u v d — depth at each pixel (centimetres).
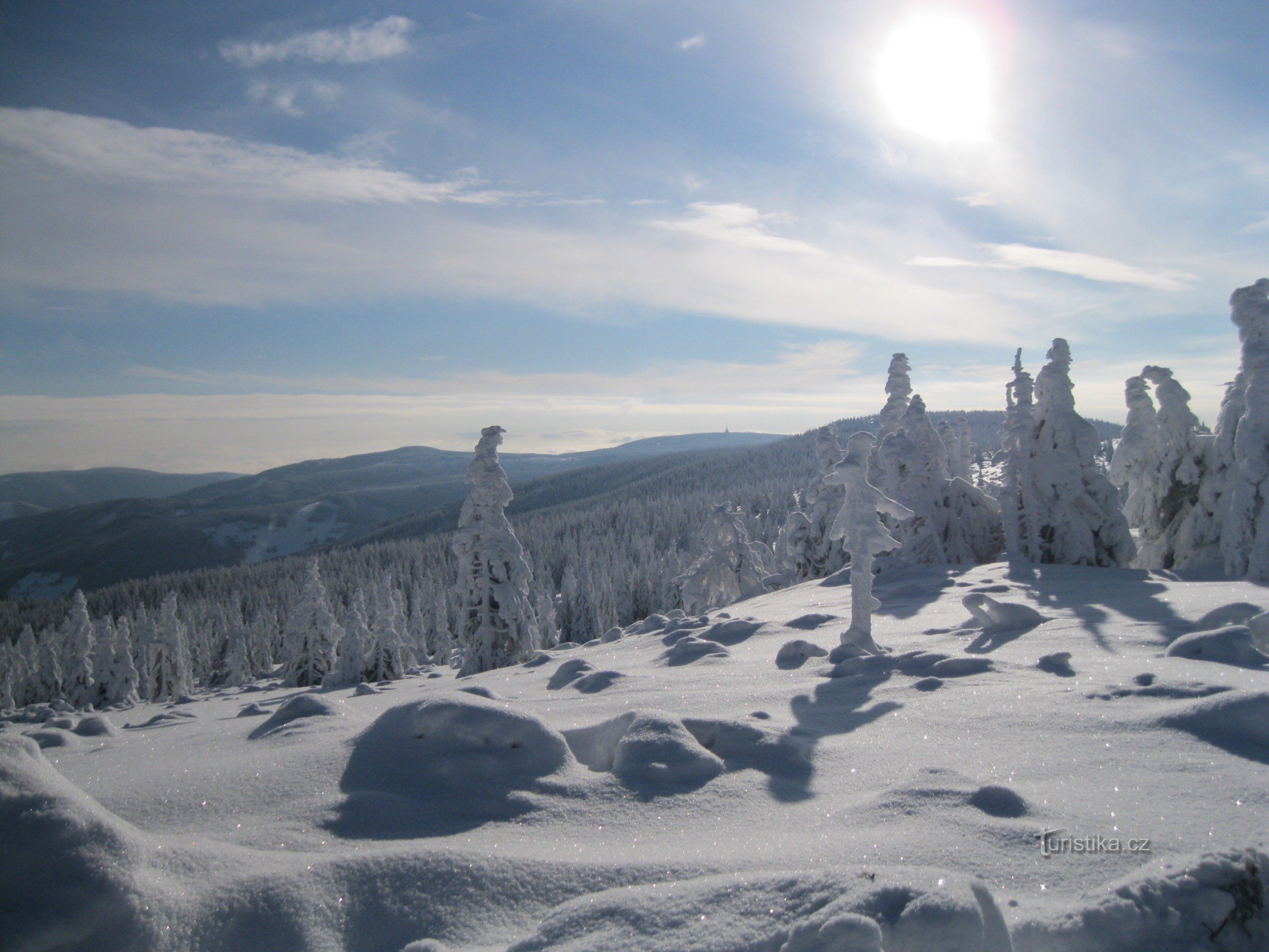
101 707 4409
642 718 497
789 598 1780
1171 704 528
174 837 360
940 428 4081
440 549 14538
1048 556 1919
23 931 266
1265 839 328
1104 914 269
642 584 8062
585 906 288
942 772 425
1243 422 1449
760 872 306
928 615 1187
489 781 427
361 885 313
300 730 544
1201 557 1703
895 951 243
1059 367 1936
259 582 14362
